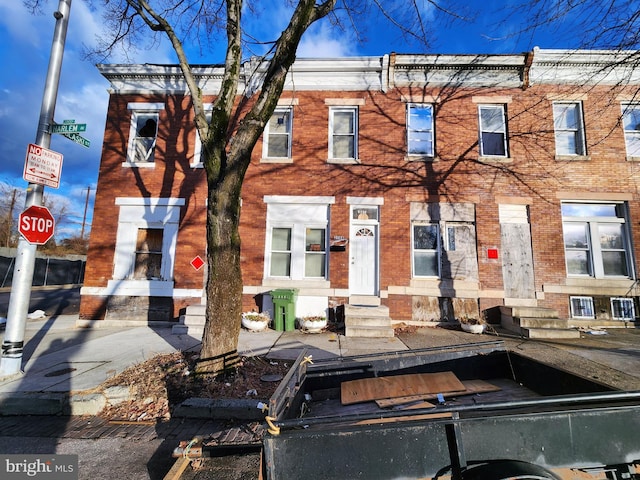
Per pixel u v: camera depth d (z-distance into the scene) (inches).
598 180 398.6
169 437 157.9
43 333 358.6
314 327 353.1
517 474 68.2
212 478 93.6
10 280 948.6
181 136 430.6
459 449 72.7
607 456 75.8
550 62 410.9
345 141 430.0
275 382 208.4
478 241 395.9
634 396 78.5
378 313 354.6
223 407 175.6
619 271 393.4
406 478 72.6
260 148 427.2
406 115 424.8
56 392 192.9
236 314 216.2
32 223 230.2
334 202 409.7
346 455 72.9
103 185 425.7
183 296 400.2
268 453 72.4
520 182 403.5
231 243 214.7
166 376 213.2
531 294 385.7
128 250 415.5
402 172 410.9
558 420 76.6
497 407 75.1
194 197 418.6
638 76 406.6
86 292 404.5
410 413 75.0
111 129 437.1
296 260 406.9
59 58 252.5
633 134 410.0
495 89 419.5
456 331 362.0
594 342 310.3
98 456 141.9
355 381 140.3
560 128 415.2
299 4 210.1
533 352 273.6
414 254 404.8
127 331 366.0
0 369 216.2
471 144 412.2
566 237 403.5
